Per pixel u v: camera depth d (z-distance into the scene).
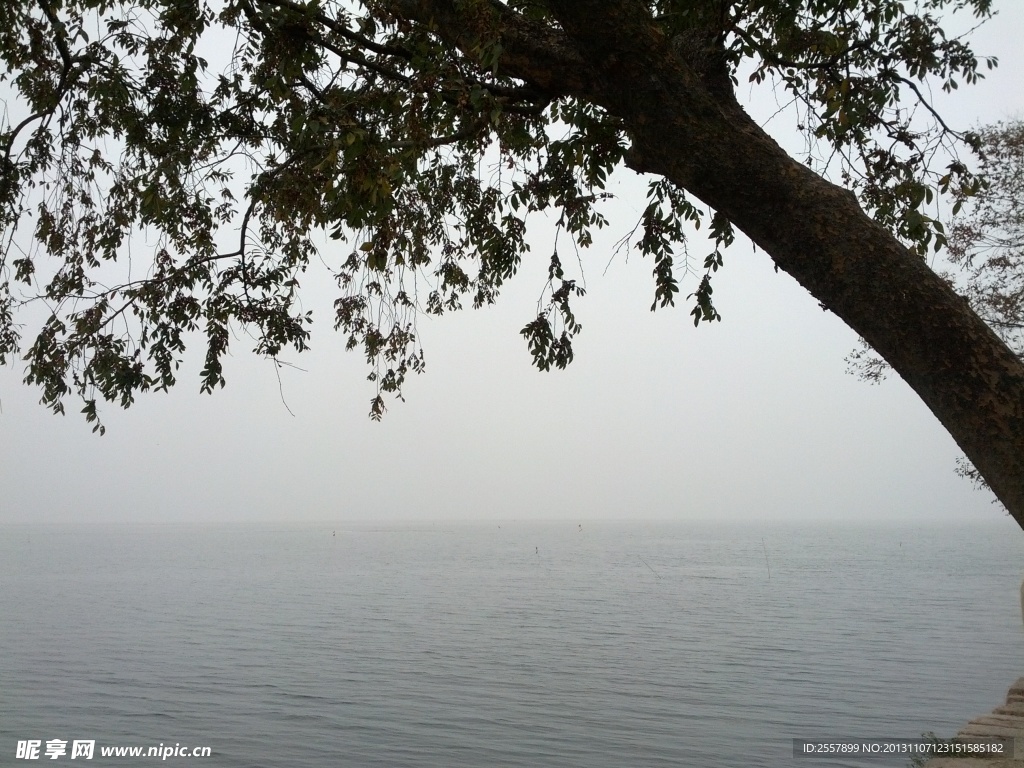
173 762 20.84
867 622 52.25
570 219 6.99
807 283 3.12
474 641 43.97
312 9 5.06
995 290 13.92
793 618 54.78
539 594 74.50
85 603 65.38
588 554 161.38
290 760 21.09
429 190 7.18
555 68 4.29
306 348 6.52
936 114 6.09
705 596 72.31
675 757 21.20
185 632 47.78
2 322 6.46
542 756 21.42
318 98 5.65
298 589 79.88
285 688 30.88
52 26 6.16
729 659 37.50
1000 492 2.51
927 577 97.38
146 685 31.39
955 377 2.65
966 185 6.04
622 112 3.63
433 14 4.68
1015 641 42.94
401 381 7.19
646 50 3.45
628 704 27.77
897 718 25.28
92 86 6.25
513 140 5.75
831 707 26.95
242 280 6.32
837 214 3.04
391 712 26.70
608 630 48.75
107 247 6.73
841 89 5.42
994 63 6.12
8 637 45.12
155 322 6.21
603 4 3.47
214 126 6.44
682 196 6.79
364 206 4.83
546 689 30.53
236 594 74.06
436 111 5.58
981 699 28.11
